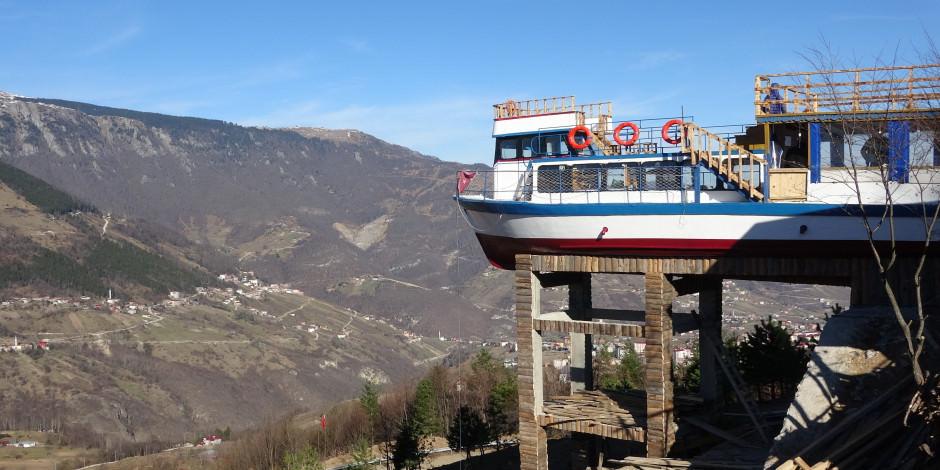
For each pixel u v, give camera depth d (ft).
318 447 246.27
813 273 83.46
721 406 101.81
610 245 94.17
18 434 448.65
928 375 61.87
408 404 248.32
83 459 385.29
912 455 55.77
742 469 78.38
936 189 82.48
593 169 99.91
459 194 110.22
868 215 83.97
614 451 124.98
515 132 109.50
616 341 366.84
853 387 67.21
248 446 258.37
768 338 141.49
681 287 93.66
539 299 98.58
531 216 97.76
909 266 79.05
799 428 65.46
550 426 95.66
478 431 181.37
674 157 94.73
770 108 91.86
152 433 501.56
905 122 84.58
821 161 88.84
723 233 88.89
